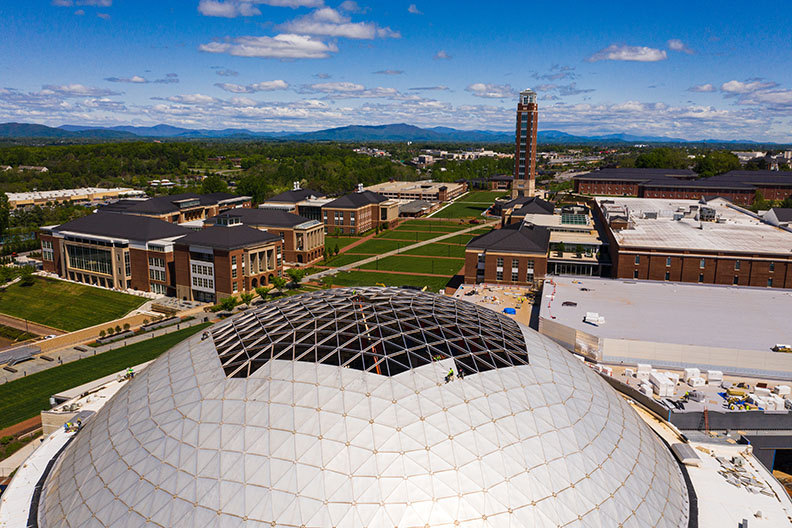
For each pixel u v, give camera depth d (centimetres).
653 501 3544
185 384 3772
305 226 16988
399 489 3045
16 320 12069
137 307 12812
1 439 6812
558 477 3309
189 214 19825
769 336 7594
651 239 12775
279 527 2928
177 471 3222
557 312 8762
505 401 3591
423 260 17550
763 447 6069
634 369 7325
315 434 3234
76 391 6047
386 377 3556
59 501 3509
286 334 4003
